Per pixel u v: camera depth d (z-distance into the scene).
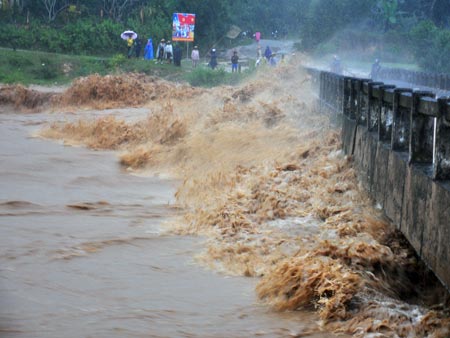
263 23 85.88
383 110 12.02
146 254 10.63
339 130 17.33
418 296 9.36
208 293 9.01
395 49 63.31
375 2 66.62
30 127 26.84
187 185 15.54
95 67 54.50
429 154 9.69
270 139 19.80
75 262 10.09
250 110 22.70
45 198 14.62
